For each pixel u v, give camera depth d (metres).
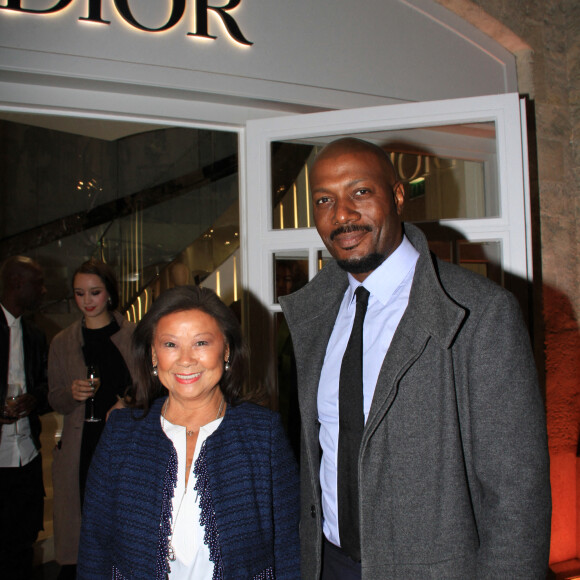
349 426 1.13
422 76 2.32
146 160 5.35
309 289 1.38
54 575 2.56
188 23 2.04
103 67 1.96
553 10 2.45
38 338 2.60
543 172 2.37
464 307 1.04
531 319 2.28
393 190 1.21
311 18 2.19
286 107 2.24
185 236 4.55
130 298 5.91
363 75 2.25
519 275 1.86
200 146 3.78
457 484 0.98
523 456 0.93
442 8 2.35
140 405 1.28
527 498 0.92
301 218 2.20
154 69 2.01
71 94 2.06
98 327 2.39
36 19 1.90
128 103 2.12
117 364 2.34
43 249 6.10
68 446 2.25
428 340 1.06
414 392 1.04
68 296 6.28
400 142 2.08
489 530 0.95
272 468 1.23
